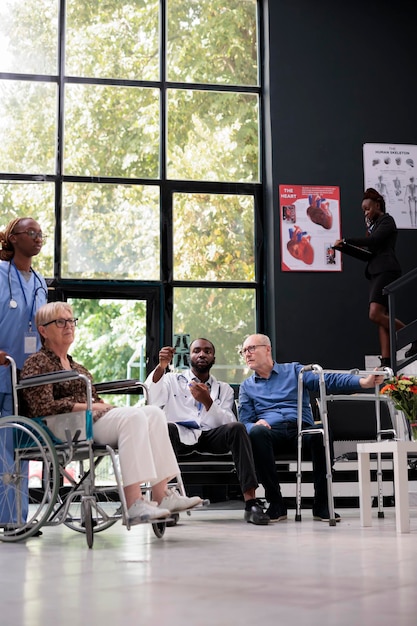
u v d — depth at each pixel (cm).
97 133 674
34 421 300
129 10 695
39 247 367
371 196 638
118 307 658
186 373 454
